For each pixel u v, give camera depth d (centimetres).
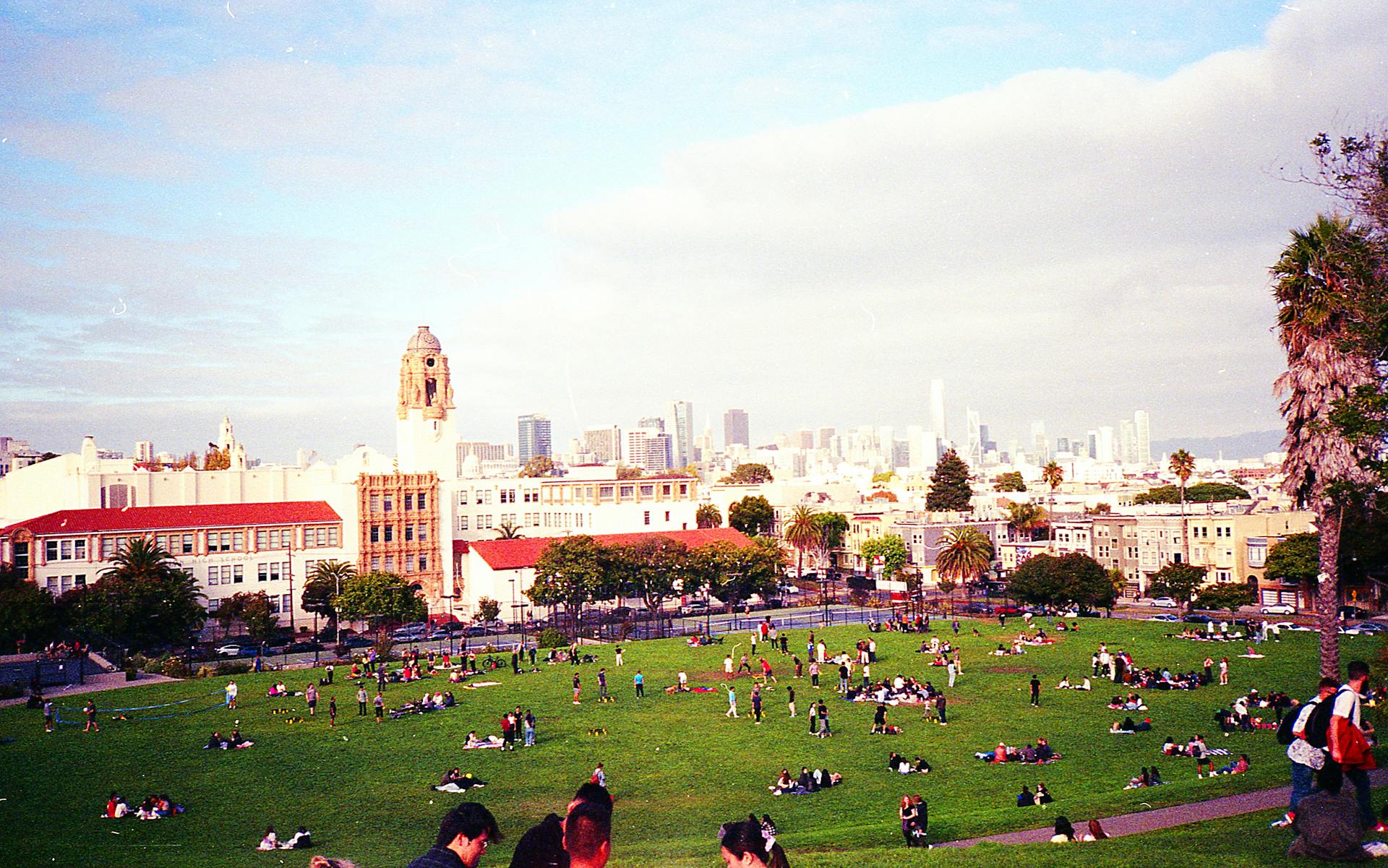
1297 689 7581
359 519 14638
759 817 4628
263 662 10588
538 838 1005
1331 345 5456
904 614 12800
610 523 17875
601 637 12144
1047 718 6769
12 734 6888
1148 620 12088
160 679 9175
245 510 14225
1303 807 2203
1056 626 11612
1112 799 4238
